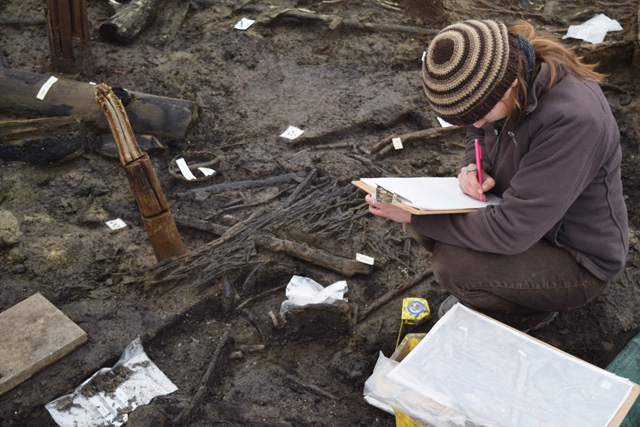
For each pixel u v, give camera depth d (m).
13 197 3.78
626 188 4.12
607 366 2.69
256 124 4.61
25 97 4.29
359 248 3.39
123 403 2.55
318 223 3.52
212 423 2.52
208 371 2.70
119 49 5.46
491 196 2.45
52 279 3.15
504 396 1.94
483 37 1.80
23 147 4.01
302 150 4.34
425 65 1.92
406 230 3.53
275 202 3.80
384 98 4.89
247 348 2.90
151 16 5.81
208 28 5.84
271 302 3.14
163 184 3.99
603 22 5.89
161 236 3.09
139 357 2.76
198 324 3.01
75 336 2.72
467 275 2.38
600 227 2.19
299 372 2.80
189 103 4.45
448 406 1.91
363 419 2.54
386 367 2.11
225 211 3.71
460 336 2.19
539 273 2.30
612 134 2.01
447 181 2.60
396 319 2.96
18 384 2.56
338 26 5.77
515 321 2.55
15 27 5.69
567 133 1.93
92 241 3.40
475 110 1.86
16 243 3.36
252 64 5.35
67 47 4.92
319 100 4.89
